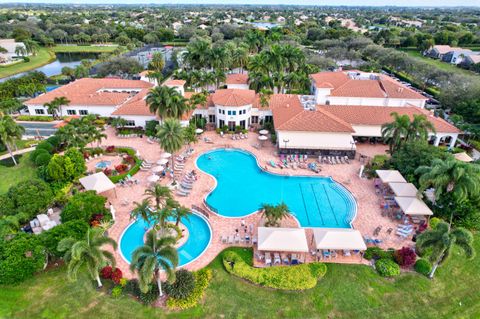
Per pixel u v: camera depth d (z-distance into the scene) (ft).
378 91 257.96
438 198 127.85
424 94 308.40
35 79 316.19
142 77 325.62
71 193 149.59
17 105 246.47
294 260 111.45
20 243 100.78
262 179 166.40
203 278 103.19
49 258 110.73
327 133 191.93
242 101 216.95
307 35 606.96
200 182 160.04
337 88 263.49
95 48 597.52
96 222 123.13
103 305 95.14
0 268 96.17
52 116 242.37
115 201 143.95
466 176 118.83
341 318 93.56
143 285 86.48
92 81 288.10
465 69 393.91
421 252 114.52
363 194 152.15
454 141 198.29
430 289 103.40
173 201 114.21
